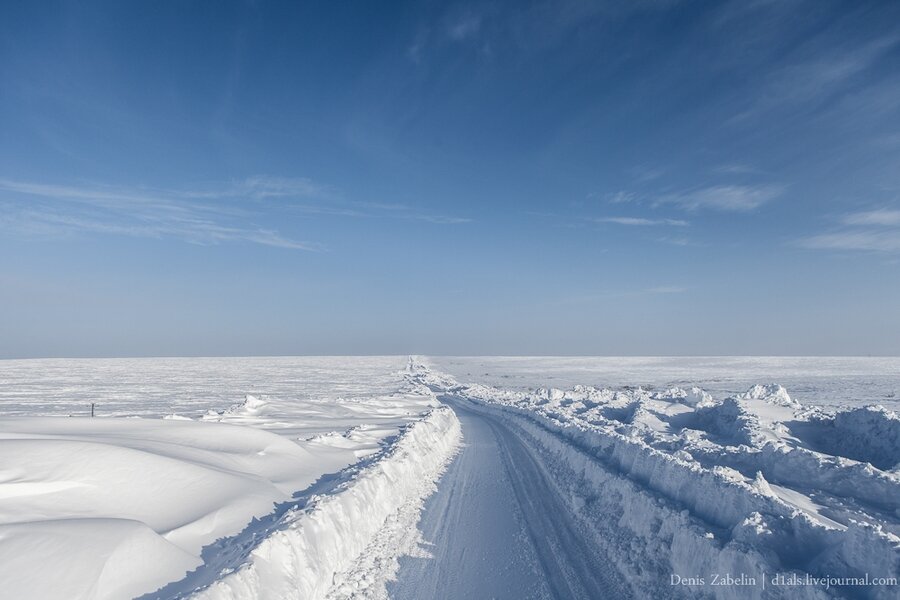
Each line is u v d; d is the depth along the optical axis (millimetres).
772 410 16672
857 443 13195
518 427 26328
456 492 12617
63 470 7641
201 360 189500
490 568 7695
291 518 7469
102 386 60594
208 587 5035
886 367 107125
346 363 155625
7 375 85125
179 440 11797
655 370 105062
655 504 8406
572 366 130250
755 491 7250
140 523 6512
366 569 7559
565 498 11562
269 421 21406
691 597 6113
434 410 28266
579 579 7184
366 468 11570
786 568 5547
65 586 4961
